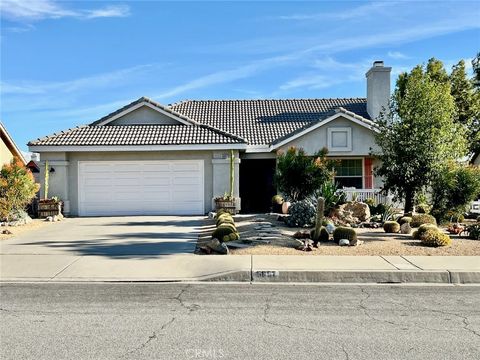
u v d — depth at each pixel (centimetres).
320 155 2016
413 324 738
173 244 1449
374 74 2792
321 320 758
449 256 1248
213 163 2362
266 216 2022
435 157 1861
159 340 662
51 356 604
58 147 2305
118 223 2020
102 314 793
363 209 1870
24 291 966
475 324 739
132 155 2375
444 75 3066
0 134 2652
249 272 1084
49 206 2242
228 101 3139
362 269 1104
